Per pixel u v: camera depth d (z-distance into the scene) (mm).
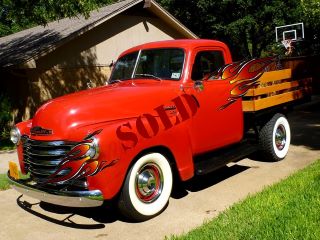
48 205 5691
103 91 5219
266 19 29016
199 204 5293
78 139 4469
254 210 4555
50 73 14945
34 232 4770
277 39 27219
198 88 5340
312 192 4871
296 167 6703
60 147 4547
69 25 17328
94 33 16125
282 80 7531
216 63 6043
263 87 6723
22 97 14953
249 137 7090
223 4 28312
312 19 26750
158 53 5848
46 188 4512
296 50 27031
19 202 5867
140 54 6066
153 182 4883
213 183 6141
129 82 5887
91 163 4270
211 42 6000
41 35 17453
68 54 15375
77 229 4785
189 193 5750
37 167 4777
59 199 4367
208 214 4938
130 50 6289
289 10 27984
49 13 11648
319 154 7402
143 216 4801
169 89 5246
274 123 6996
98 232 4660
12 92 15555
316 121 10727
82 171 4285
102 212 5305
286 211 4398
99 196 4277
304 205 4504
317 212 4297
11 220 5176
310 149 7805
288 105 7574
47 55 14789
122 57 6344
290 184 5348
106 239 4461
